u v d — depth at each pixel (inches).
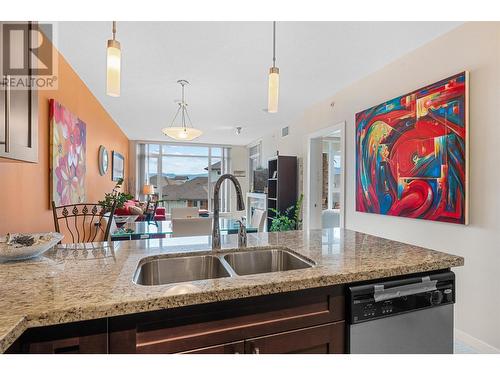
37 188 87.3
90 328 32.0
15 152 49.7
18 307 30.6
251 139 295.4
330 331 43.1
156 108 173.8
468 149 79.7
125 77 123.4
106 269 44.7
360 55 102.8
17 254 47.6
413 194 96.7
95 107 152.3
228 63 109.4
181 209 169.0
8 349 28.5
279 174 190.4
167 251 57.1
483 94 76.7
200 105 167.9
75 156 117.0
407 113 99.4
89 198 141.8
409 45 95.4
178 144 318.7
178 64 110.3
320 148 179.8
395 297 46.2
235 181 62.1
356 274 43.9
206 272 57.2
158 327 34.4
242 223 63.9
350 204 133.5
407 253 55.7
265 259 62.4
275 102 62.4
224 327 37.4
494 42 74.1
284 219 182.9
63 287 36.6
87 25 81.7
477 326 78.6
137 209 192.1
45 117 91.4
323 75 122.0
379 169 112.4
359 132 124.3
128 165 288.4
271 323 39.7
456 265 51.3
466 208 79.9
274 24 80.0
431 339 49.0
